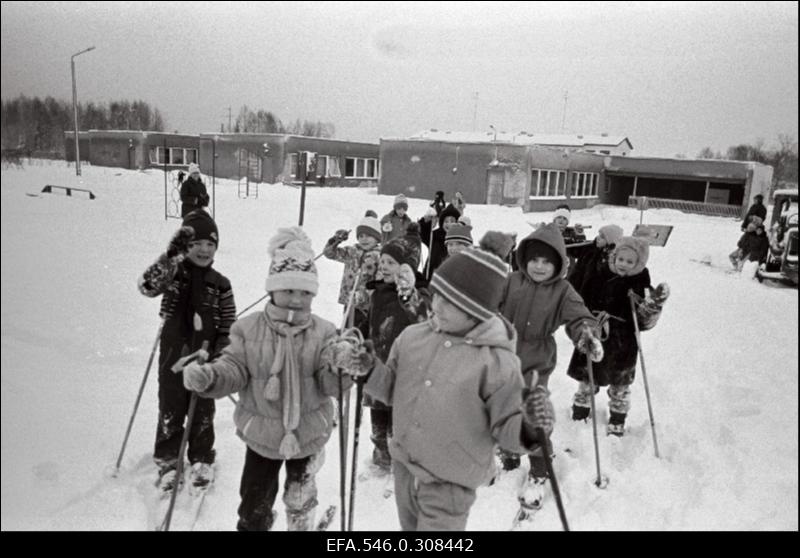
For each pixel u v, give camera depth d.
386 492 3.62
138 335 5.75
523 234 18.06
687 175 28.39
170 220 13.98
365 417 4.71
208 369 2.58
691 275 13.75
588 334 3.76
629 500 3.75
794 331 8.50
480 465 2.55
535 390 2.21
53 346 5.22
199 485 3.43
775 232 14.05
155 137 35.06
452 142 27.81
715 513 3.60
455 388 2.47
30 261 8.04
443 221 8.20
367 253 4.75
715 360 7.00
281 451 2.69
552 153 27.97
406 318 3.78
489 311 2.55
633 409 5.41
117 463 3.59
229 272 8.67
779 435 4.77
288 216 16.88
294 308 2.83
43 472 3.43
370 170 37.31
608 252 5.60
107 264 8.40
